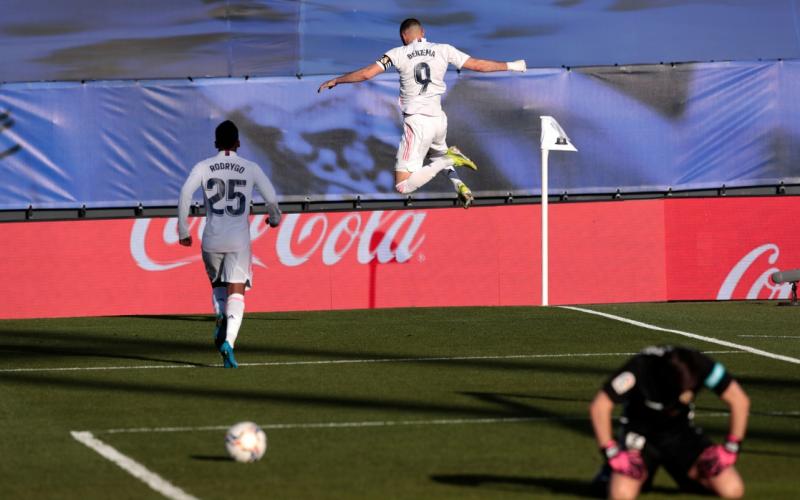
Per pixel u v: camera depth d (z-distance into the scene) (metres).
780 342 30.00
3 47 41.38
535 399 22.50
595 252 41.69
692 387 14.45
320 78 41.62
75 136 40.94
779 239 42.09
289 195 41.62
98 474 16.50
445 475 16.41
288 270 40.91
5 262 39.97
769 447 18.16
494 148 42.00
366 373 25.69
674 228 41.97
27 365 27.47
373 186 41.84
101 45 41.81
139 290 40.59
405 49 34.19
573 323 33.47
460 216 41.53
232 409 21.56
